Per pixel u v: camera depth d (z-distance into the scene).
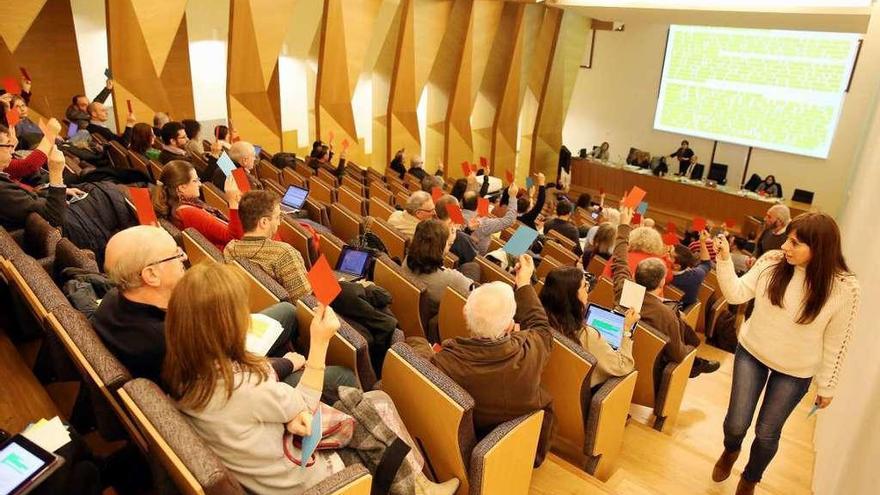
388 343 2.56
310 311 2.21
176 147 5.33
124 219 3.21
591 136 14.63
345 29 8.88
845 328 2.34
